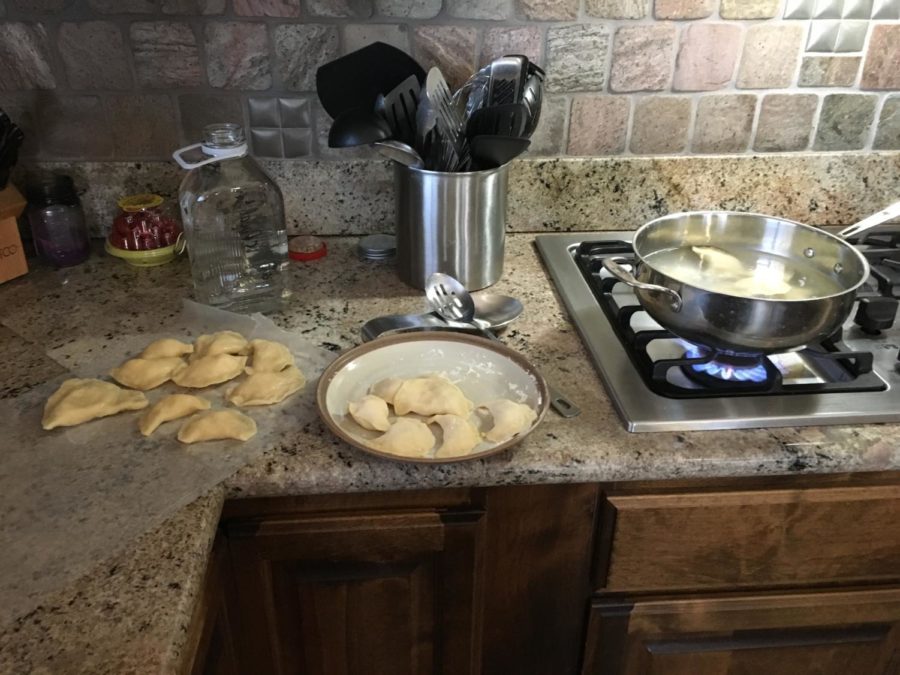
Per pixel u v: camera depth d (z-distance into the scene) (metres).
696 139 1.30
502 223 1.14
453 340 0.98
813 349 0.96
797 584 0.94
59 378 0.94
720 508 0.87
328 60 1.19
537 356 1.00
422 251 1.12
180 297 1.13
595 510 0.88
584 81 1.24
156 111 1.21
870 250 1.20
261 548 0.85
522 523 0.89
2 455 0.81
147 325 1.06
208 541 0.72
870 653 1.00
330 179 1.28
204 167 1.08
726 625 0.95
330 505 0.85
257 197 1.11
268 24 1.16
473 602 0.92
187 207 1.07
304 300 1.13
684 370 0.98
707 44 1.22
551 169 1.29
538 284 1.18
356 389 0.91
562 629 0.97
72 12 1.13
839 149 1.32
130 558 0.69
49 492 0.76
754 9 1.20
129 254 1.19
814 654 0.99
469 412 0.87
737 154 1.31
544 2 1.17
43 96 1.19
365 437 0.83
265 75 1.20
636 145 1.29
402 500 0.86
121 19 1.14
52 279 1.18
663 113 1.27
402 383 0.89
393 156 1.04
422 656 0.96
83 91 1.19
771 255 1.12
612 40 1.21
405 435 0.82
